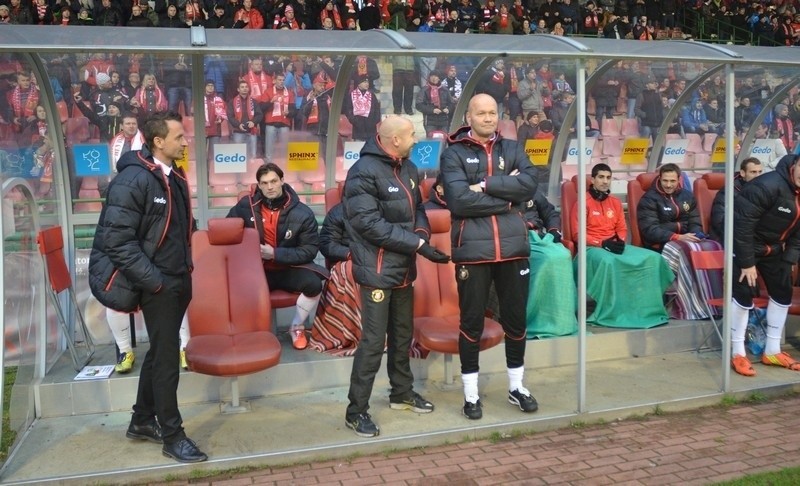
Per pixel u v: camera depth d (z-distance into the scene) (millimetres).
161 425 3590
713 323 5184
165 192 3422
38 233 4395
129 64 5074
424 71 5695
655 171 6832
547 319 5211
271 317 4910
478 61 5594
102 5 9500
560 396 4531
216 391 4441
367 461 3725
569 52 4082
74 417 4199
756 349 5352
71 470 3504
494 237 3945
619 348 5316
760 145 7320
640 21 14289
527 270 4148
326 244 5250
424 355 4801
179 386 4391
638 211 6133
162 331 3488
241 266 4535
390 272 3834
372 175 3775
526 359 5070
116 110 5176
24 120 4652
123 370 4402
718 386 4699
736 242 4766
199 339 4188
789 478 3420
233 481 3504
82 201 5238
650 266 5504
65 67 4895
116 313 4340
